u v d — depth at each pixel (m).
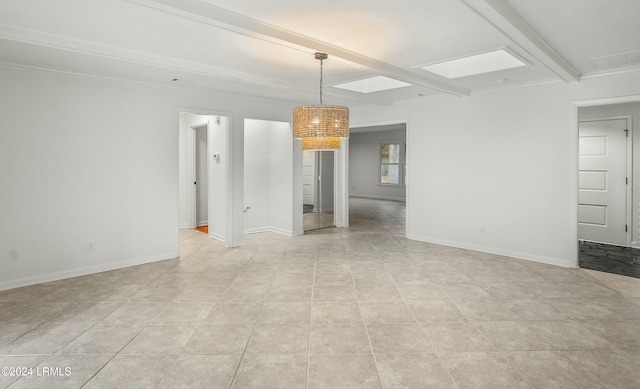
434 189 5.99
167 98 4.90
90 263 4.35
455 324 2.98
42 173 3.99
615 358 2.46
